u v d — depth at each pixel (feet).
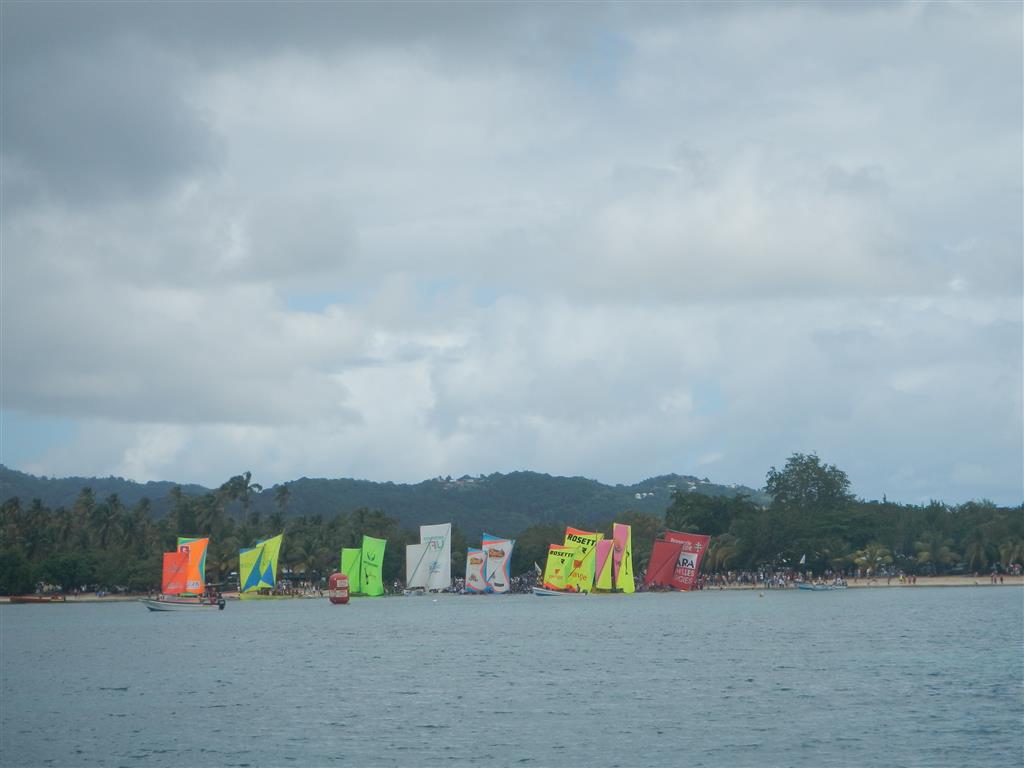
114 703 486.38
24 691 536.42
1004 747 349.41
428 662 631.15
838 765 329.11
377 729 399.65
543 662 615.98
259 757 356.38
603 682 517.55
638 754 348.38
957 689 469.57
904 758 336.49
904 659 584.81
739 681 509.76
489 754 352.28
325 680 551.18
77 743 387.75
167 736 396.98
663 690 484.74
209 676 583.99
